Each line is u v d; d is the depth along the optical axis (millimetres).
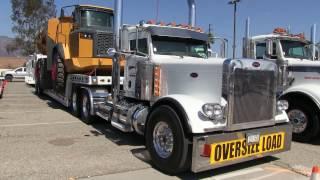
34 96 19375
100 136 9297
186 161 6246
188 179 6352
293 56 10578
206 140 6012
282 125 7145
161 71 7535
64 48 13500
